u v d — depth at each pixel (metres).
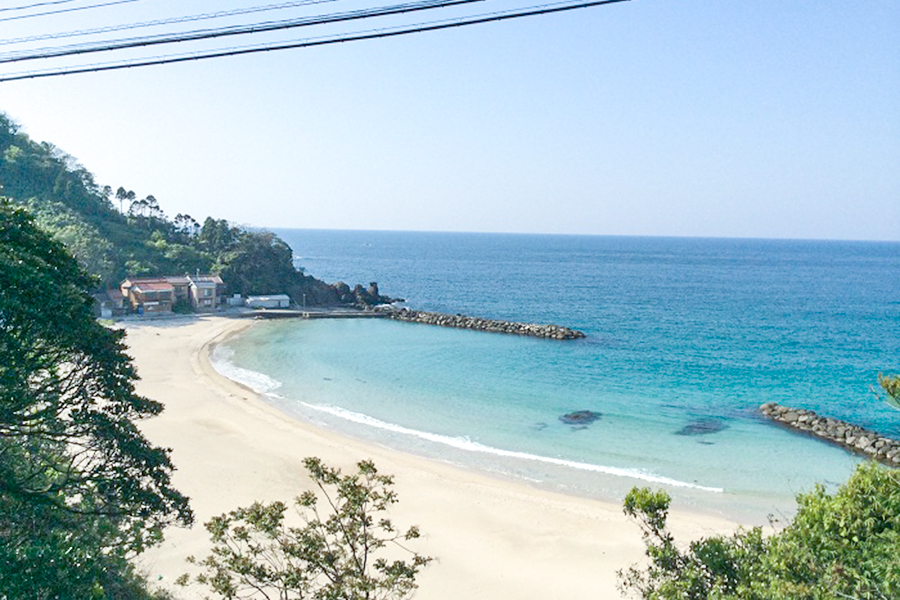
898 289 171.75
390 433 48.19
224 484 36.91
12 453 17.56
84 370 19.28
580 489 38.47
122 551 18.77
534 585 27.86
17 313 15.44
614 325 104.75
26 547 15.12
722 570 16.67
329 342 85.31
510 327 96.12
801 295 154.00
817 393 61.81
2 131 127.81
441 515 34.28
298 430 47.53
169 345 76.56
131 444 17.92
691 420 52.62
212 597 24.30
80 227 103.25
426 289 163.00
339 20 8.63
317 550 16.41
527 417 52.75
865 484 16.86
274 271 120.00
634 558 30.19
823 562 15.38
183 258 114.94
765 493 38.44
